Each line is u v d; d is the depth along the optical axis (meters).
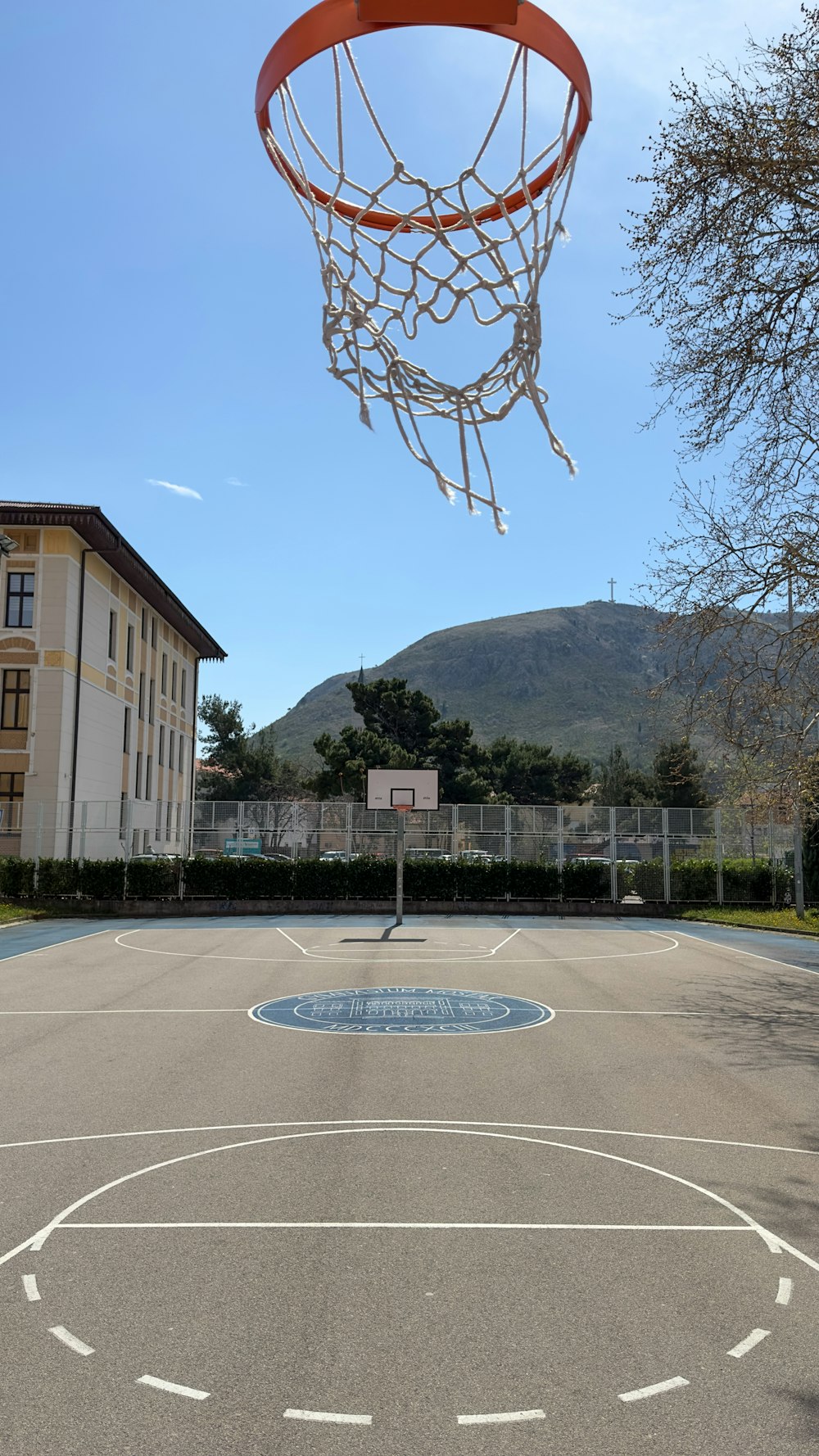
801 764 16.72
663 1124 7.44
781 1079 8.98
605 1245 5.14
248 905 30.16
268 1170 6.32
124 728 38.34
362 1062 9.64
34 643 31.23
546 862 31.14
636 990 14.93
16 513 30.92
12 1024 11.75
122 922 27.41
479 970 17.42
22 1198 5.80
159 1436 3.39
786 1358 3.96
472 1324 4.23
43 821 30.23
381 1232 5.29
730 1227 5.41
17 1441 3.35
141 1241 5.15
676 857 31.12
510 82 6.82
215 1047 10.36
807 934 24.61
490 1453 3.30
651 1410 3.57
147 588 39.09
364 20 5.67
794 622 18.16
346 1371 3.83
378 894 30.48
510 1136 7.12
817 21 12.59
